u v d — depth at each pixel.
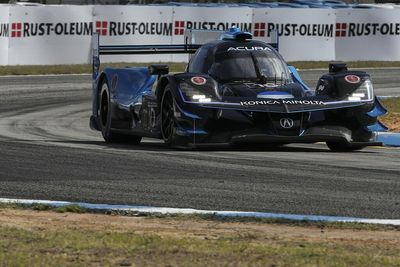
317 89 38.44
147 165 32.94
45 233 21.06
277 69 39.09
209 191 27.30
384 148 40.72
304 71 92.62
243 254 18.94
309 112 36.72
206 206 25.00
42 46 95.25
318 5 110.81
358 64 99.19
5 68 91.19
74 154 36.53
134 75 42.75
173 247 19.48
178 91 36.59
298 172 31.08
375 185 28.36
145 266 17.88
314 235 21.41
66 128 51.78
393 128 48.28
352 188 27.80
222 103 35.97
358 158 35.59
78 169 31.97
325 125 36.94
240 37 40.44
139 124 40.84
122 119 42.28
